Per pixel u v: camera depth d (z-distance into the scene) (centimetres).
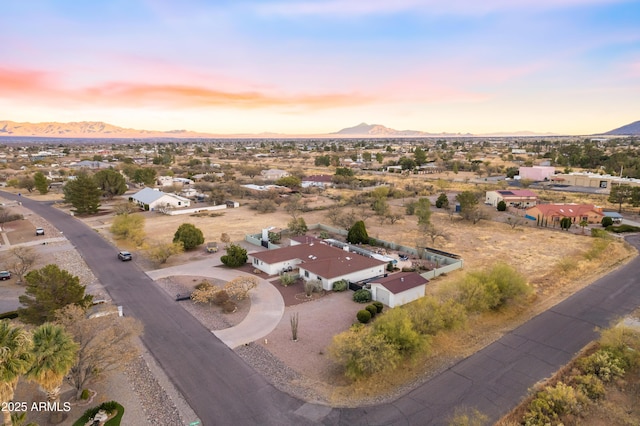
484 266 5344
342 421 2433
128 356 2725
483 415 2458
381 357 2781
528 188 12344
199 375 2917
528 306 4072
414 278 4316
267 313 3906
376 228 7519
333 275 4506
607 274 4984
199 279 4825
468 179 14775
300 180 13050
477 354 3181
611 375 2853
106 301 4184
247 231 7262
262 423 2427
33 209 9381
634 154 18312
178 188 11588
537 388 2728
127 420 2444
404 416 2473
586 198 10456
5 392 1848
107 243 6456
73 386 2722
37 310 3312
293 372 2952
